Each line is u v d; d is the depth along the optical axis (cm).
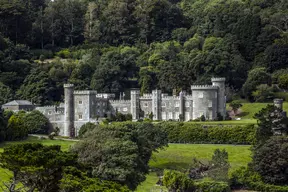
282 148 15088
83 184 9206
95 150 12000
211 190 13538
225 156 15438
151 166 16612
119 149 12188
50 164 8831
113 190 9288
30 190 9000
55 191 9262
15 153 8975
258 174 15238
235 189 15050
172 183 13125
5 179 12075
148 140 16038
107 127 14475
